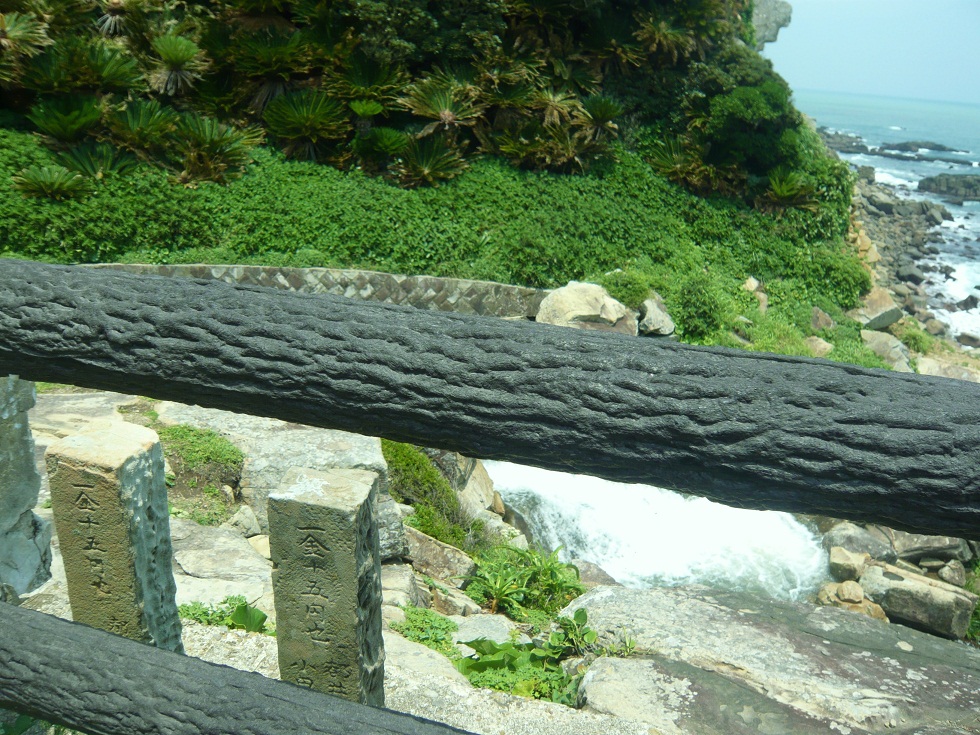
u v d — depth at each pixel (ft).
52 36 48.32
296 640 10.01
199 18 53.98
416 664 15.71
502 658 17.40
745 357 3.58
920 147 216.95
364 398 3.90
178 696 5.19
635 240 55.36
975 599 31.89
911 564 36.50
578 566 29.63
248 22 54.29
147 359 4.19
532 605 25.07
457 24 56.49
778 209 59.88
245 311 4.10
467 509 30.96
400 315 3.99
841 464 3.24
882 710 16.60
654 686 16.67
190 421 25.49
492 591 24.08
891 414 3.23
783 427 3.34
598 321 46.44
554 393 3.63
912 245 94.53
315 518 9.45
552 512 35.91
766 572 34.14
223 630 14.07
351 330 3.94
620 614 20.22
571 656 19.36
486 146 56.75
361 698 10.09
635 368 3.61
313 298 4.13
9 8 47.34
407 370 3.82
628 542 34.96
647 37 59.93
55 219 43.83
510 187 54.29
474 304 49.21
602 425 3.57
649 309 49.90
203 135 48.98
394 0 53.31
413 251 49.65
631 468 3.63
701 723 15.71
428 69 58.39
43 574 10.14
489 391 3.72
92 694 5.31
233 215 48.03
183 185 48.32
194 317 4.11
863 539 35.70
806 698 16.84
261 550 21.67
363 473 10.29
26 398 9.57
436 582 23.97
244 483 23.16
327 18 53.67
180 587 16.69
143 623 9.50
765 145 59.52
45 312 4.30
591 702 16.24
